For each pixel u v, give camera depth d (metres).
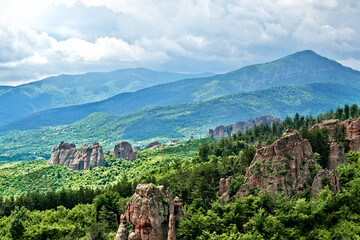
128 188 197.00
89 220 152.50
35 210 188.62
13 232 141.50
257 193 124.56
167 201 110.44
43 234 139.88
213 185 151.25
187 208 138.25
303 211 110.44
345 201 115.06
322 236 104.62
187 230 110.12
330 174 123.44
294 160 126.38
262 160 130.50
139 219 104.44
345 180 129.38
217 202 125.06
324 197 114.31
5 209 193.12
